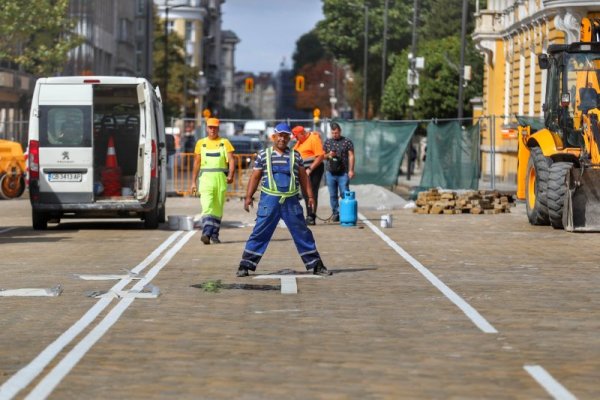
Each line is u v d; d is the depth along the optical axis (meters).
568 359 17.61
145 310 22.70
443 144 68.25
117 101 46.91
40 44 103.56
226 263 31.91
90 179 44.50
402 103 136.62
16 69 123.44
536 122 62.03
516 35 93.44
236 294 25.16
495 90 101.31
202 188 38.03
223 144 38.34
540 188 45.03
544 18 81.38
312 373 16.55
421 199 56.16
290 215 28.59
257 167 28.73
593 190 43.09
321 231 43.59
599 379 16.14
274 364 17.20
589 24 46.59
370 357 17.77
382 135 72.12
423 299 24.34
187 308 23.00
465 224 47.69
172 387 15.61
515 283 27.20
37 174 44.44
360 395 15.10
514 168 91.94
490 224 47.69
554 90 44.94
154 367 16.97
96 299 24.33
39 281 27.62
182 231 44.22
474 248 36.56
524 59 90.25
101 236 41.69
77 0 153.75
